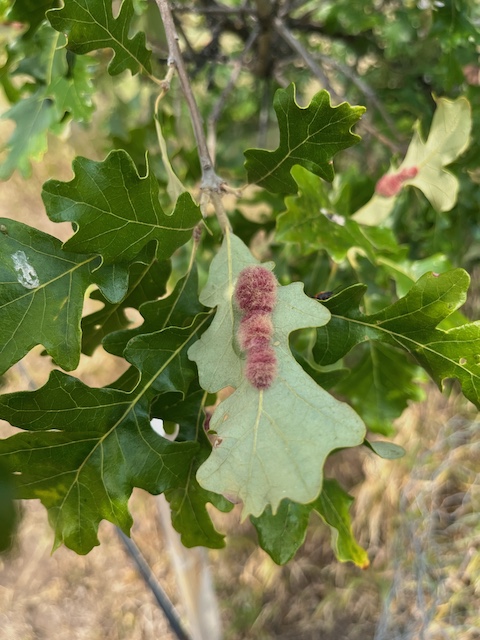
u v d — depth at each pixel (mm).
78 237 160
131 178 161
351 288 175
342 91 463
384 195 267
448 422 564
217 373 165
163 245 173
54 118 270
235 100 489
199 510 182
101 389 168
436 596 491
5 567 607
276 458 143
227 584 573
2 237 165
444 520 540
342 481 596
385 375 289
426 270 248
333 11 379
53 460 167
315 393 149
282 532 184
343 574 562
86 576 605
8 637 567
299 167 236
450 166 320
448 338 175
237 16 393
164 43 352
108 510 171
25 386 601
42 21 250
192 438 185
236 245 181
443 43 294
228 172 381
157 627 569
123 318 210
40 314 166
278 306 168
